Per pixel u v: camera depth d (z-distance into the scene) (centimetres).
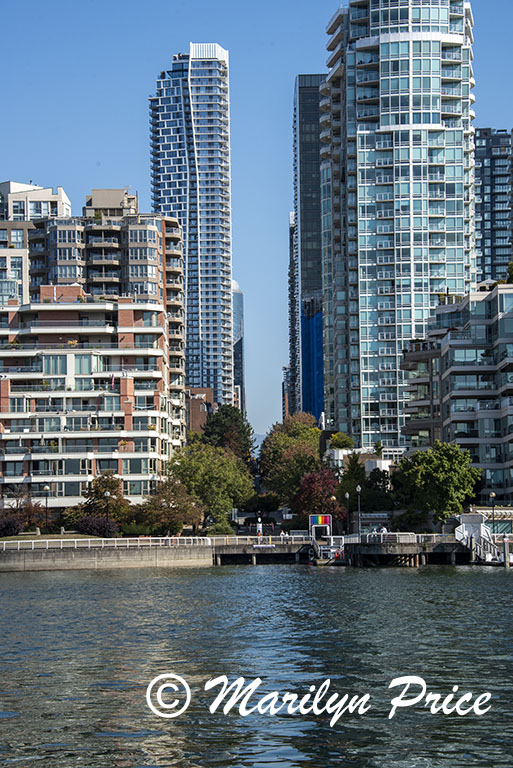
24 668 4759
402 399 19412
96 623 6378
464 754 3312
